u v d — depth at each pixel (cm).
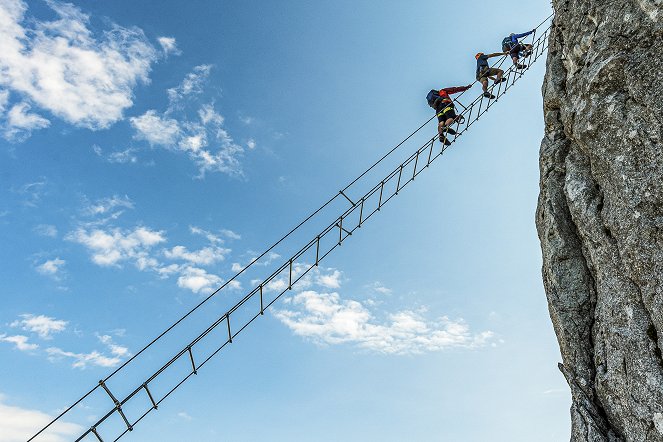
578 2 1105
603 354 963
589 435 961
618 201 913
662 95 845
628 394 875
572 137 1102
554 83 1180
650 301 842
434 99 1938
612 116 931
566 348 1057
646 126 866
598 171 984
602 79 958
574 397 1027
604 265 967
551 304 1105
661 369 815
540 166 1206
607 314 945
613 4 987
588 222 1009
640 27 912
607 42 977
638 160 876
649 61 877
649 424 829
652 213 848
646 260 848
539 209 1190
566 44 1138
